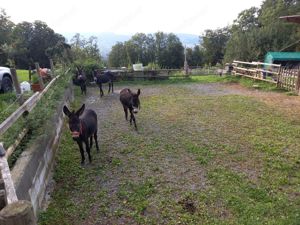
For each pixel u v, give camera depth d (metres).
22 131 5.41
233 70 20.80
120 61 66.38
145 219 4.32
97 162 6.43
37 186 4.74
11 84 10.59
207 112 10.66
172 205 4.65
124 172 5.89
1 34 32.75
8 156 4.35
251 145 7.14
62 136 8.05
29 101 6.29
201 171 5.81
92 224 4.28
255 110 10.70
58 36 46.59
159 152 6.87
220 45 61.59
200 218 4.30
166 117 10.09
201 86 17.45
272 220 4.14
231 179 5.41
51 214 4.47
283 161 6.16
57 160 6.55
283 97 13.02
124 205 4.72
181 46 68.94
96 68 19.36
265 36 27.64
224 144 7.23
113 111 11.28
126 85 18.47
